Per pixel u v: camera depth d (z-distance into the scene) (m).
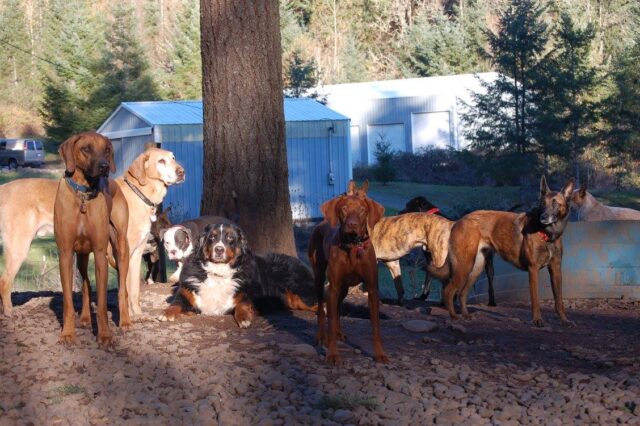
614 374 7.05
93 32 57.97
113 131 35.50
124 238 8.55
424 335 8.54
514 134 36.56
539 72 36.44
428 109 50.56
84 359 7.32
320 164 33.78
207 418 5.97
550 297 11.30
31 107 72.06
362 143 52.59
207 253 8.96
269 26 10.74
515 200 35.03
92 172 7.66
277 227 10.87
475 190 39.03
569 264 11.27
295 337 8.25
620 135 36.75
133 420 5.91
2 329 8.48
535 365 7.42
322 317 8.01
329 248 7.42
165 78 61.34
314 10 75.56
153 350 7.62
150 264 13.33
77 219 7.77
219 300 9.08
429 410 6.14
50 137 61.12
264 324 8.97
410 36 68.56
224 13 10.64
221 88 10.73
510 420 6.00
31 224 9.19
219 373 6.86
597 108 37.31
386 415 6.07
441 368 7.11
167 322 8.91
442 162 46.75
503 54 36.94
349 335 8.38
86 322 8.64
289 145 33.19
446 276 9.87
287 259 9.88
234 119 10.73
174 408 6.16
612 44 55.25
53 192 9.27
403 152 49.38
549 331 8.94
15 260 9.17
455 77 51.06
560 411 6.20
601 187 37.72
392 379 6.74
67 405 6.22
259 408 6.18
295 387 6.62
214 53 10.73
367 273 7.25
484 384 6.79
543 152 36.66
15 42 73.50
